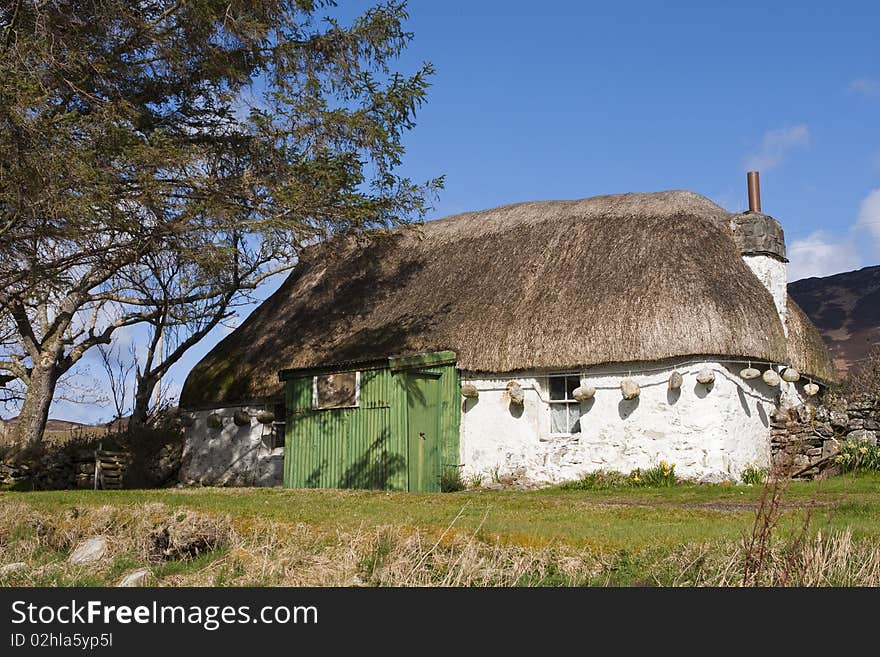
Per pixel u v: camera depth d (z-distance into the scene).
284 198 14.90
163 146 13.95
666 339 15.75
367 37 16.19
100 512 10.23
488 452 17.36
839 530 8.21
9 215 13.02
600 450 16.31
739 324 15.95
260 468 20.80
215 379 21.81
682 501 12.73
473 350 17.58
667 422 15.79
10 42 13.31
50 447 23.38
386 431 16.62
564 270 18.11
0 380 24.72
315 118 15.50
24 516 10.84
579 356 16.39
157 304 21.16
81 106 14.91
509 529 8.82
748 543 7.27
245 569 8.05
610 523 9.62
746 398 16.23
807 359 18.77
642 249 17.41
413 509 11.17
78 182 12.59
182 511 9.79
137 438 23.66
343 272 22.61
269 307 23.67
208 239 14.70
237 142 15.75
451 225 22.19
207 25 14.63
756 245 17.88
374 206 16.17
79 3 14.15
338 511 10.88
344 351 19.50
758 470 15.61
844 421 16.28
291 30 15.97
